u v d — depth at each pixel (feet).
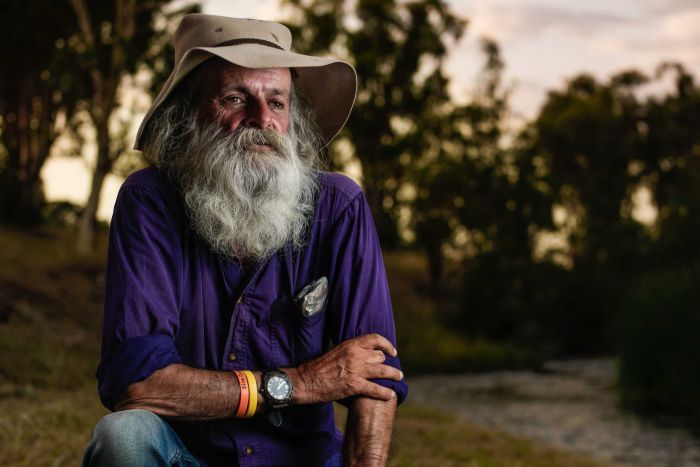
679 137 131.23
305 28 82.17
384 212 89.92
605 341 68.08
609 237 84.79
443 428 23.30
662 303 37.32
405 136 85.15
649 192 135.74
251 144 6.69
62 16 75.46
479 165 87.97
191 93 7.11
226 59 6.64
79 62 63.31
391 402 6.69
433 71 83.56
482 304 71.20
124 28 62.28
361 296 7.04
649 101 134.51
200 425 6.70
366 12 80.48
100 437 5.86
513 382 48.65
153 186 6.91
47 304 41.06
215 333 6.76
